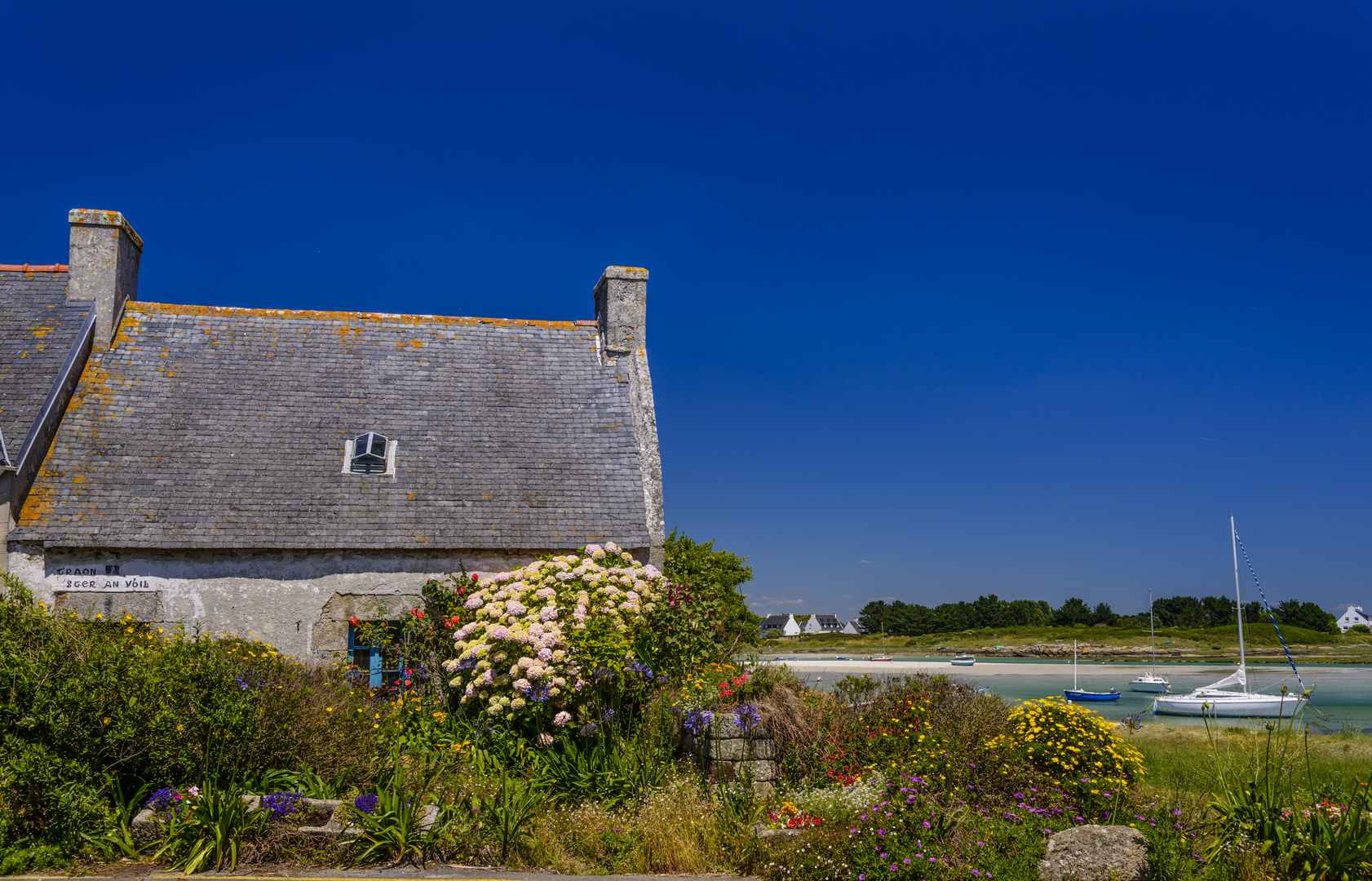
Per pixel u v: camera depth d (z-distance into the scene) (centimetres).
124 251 1647
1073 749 912
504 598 1156
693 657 1173
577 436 1598
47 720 710
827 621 16625
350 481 1427
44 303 1566
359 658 1334
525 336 1792
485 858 759
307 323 1705
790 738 957
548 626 1084
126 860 709
